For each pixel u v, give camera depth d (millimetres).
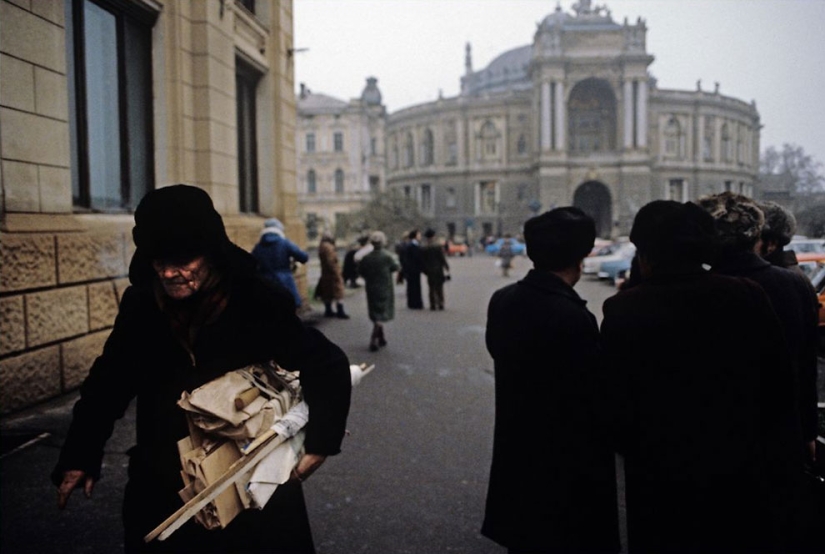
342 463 4516
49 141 5945
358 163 80688
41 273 5684
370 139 85250
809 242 8109
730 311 2082
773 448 2117
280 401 1953
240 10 10258
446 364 8102
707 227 2213
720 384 2072
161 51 8234
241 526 1937
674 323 2105
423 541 3385
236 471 1810
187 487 1812
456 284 24047
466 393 6559
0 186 5328
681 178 74438
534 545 2369
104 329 6602
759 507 2062
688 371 2086
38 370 5652
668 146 74812
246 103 11445
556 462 2355
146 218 1822
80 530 3439
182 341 1961
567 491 2348
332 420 1983
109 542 3316
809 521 2133
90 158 7102
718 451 2049
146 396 1990
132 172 7949
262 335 1959
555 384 2342
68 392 6043
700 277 2162
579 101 76000
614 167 71875
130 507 2008
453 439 5055
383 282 9109
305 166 81125
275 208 12031
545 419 2365
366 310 14406
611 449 2379
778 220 3178
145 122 8234
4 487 3969
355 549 3295
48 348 5781
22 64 5590
